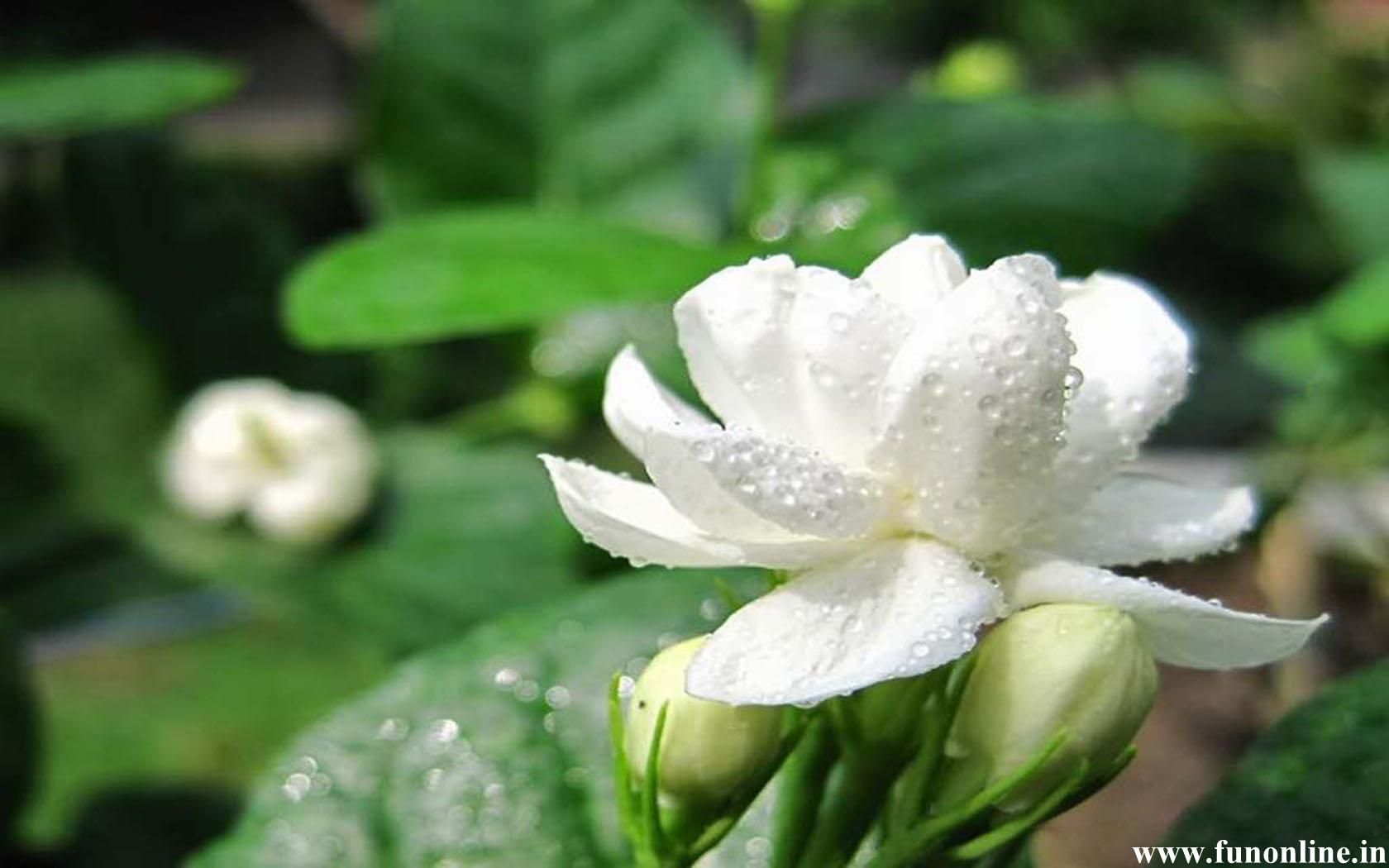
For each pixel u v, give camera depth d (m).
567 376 0.25
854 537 0.10
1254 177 0.35
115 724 0.28
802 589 0.10
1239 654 0.10
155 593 0.27
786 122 0.23
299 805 0.13
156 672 0.30
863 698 0.11
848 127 0.23
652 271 0.16
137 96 0.22
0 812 0.18
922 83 0.34
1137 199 0.21
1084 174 0.21
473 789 0.13
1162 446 0.26
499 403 0.27
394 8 0.24
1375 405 0.23
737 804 0.11
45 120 0.21
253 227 0.28
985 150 0.22
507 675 0.14
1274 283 0.35
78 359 0.29
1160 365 0.11
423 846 0.13
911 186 0.22
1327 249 0.35
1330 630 0.23
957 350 0.10
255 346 0.29
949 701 0.10
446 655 0.14
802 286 0.10
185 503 0.27
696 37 0.25
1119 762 0.10
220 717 0.29
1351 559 0.24
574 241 0.16
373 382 0.29
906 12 0.44
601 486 0.10
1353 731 0.12
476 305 0.16
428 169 0.25
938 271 0.10
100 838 0.21
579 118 0.25
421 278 0.16
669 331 0.24
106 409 0.29
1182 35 0.42
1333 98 0.38
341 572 0.25
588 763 0.13
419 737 0.13
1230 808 0.12
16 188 0.35
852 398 0.10
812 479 0.10
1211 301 0.34
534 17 0.25
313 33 0.51
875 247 0.18
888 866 0.10
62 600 0.27
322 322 0.16
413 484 0.26
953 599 0.10
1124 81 0.40
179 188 0.28
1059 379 0.10
